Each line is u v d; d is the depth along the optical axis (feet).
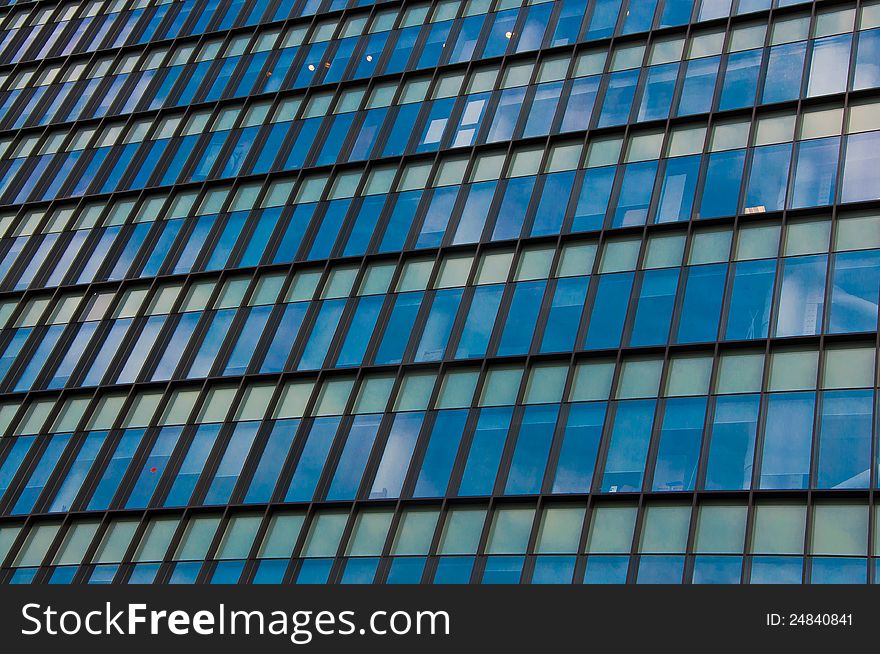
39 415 134.10
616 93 139.23
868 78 125.70
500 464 106.73
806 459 96.94
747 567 92.12
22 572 116.88
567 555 97.96
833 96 125.49
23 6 208.54
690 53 139.23
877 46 128.57
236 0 186.91
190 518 114.73
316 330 128.36
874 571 88.74
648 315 114.01
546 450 106.32
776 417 100.83
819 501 94.07
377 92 156.97
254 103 165.27
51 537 119.34
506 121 143.13
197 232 148.77
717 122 129.80
